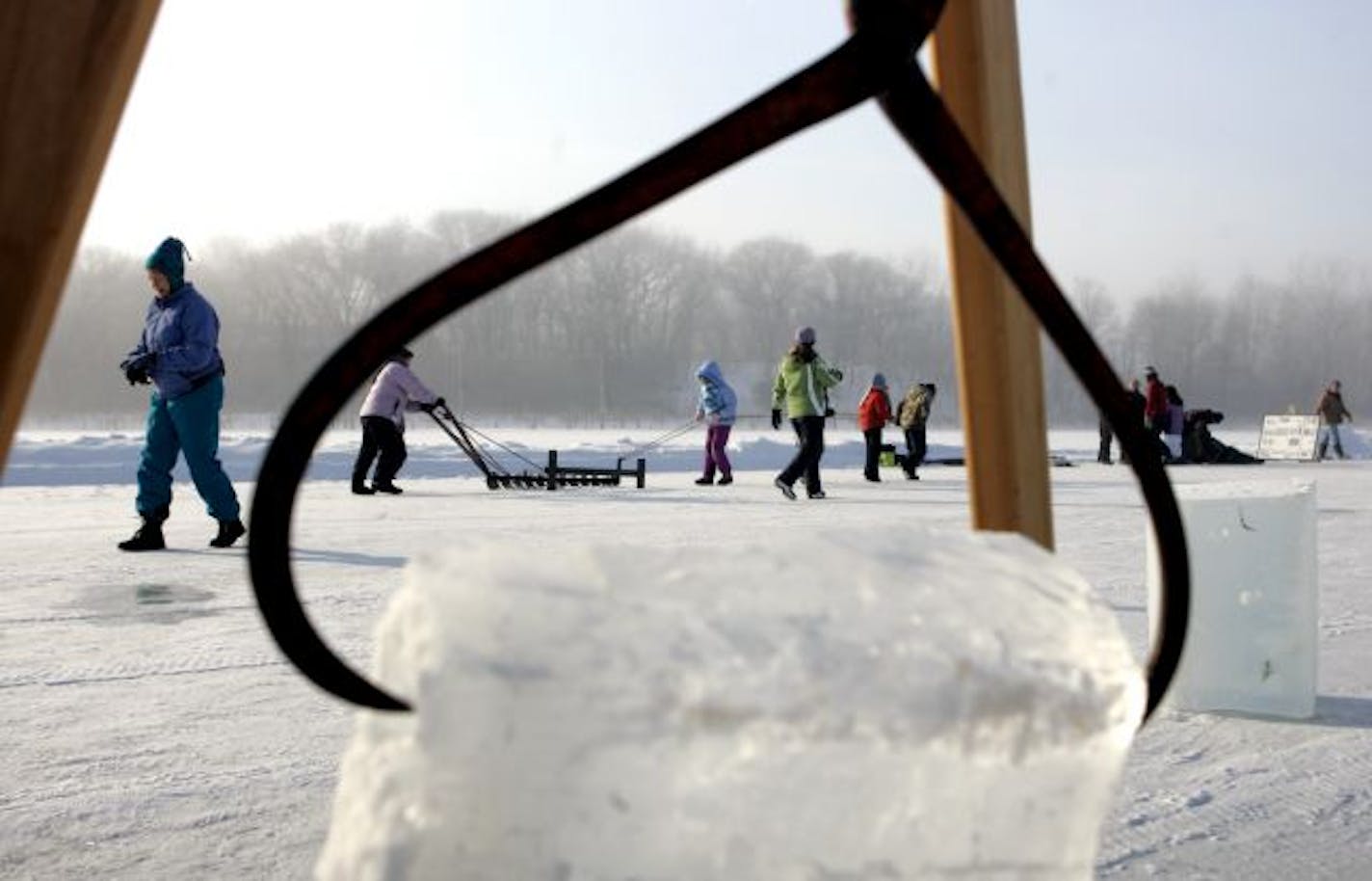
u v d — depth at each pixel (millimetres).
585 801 527
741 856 540
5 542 7309
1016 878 592
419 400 12602
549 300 93750
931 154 663
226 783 2404
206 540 7430
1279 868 1930
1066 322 703
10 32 717
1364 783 2381
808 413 11664
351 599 4883
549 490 13414
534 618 549
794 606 598
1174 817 2176
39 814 2195
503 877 528
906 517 9172
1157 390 22312
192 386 6770
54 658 3691
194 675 3463
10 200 719
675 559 623
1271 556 2947
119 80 731
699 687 532
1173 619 742
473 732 521
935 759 569
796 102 621
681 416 91812
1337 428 27609
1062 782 603
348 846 560
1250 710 2957
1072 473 18625
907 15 620
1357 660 3643
